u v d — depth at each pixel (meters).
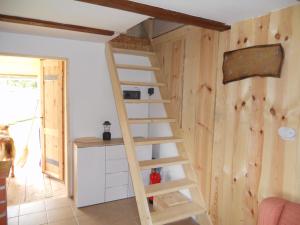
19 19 2.36
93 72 3.59
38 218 2.94
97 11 2.13
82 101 3.55
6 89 5.55
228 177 2.44
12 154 4.29
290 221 1.56
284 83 1.89
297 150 1.82
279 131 1.93
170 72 3.41
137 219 2.99
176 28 3.26
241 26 2.25
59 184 4.06
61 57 3.35
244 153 2.26
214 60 2.59
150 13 1.98
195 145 2.92
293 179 1.84
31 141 5.40
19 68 5.16
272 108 1.99
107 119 3.75
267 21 2.01
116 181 3.47
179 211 2.60
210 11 1.99
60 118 4.00
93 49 3.56
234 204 2.37
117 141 3.54
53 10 2.12
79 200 3.23
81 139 3.52
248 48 2.16
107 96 3.72
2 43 2.98
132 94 3.87
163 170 3.70
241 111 2.28
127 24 2.55
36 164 5.11
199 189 2.75
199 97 2.84
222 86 2.49
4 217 2.62
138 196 2.50
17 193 3.65
